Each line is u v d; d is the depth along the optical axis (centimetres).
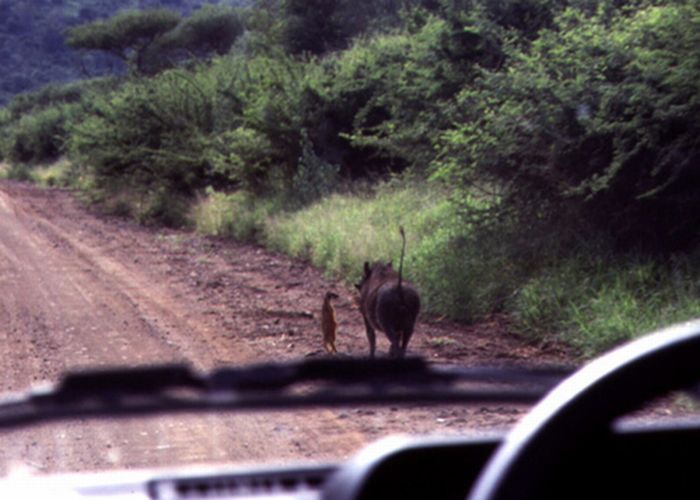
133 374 296
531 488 241
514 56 1770
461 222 1794
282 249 2398
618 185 1474
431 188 2252
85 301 1806
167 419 990
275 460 837
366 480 284
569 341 1304
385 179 2772
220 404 301
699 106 1355
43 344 1423
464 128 1672
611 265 1450
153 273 2134
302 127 2909
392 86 2427
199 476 358
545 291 1437
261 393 305
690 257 1395
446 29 2234
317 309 1683
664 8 1492
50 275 2134
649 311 1277
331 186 2723
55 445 907
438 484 316
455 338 1395
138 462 845
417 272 1705
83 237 2836
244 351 1346
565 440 249
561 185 1545
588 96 1502
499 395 342
